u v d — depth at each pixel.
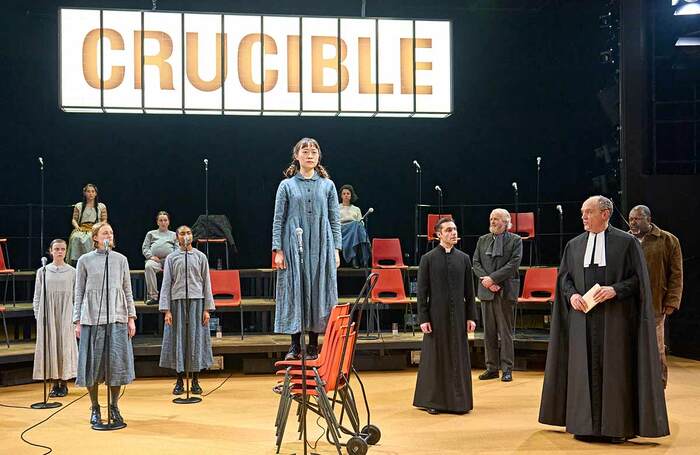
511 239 7.89
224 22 9.46
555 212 11.37
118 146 11.41
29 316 9.16
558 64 11.29
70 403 6.93
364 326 10.16
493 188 11.77
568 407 5.26
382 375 8.27
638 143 9.44
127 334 6.03
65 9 9.16
